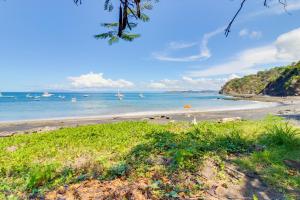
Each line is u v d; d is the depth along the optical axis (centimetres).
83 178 667
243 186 641
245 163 796
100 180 643
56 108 5784
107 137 1417
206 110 4534
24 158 1014
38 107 6147
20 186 667
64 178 690
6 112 4650
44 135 1559
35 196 573
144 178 645
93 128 1781
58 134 1561
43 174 666
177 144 1052
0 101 9650
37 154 1075
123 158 887
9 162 951
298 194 606
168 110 4703
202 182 638
